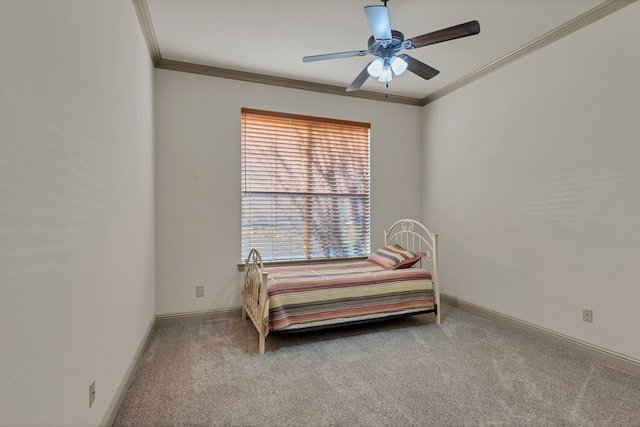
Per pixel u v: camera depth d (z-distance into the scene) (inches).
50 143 41.0
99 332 58.6
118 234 71.8
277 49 117.3
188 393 78.2
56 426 41.9
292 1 90.0
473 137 141.2
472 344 107.8
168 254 126.8
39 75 38.4
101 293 59.9
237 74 135.5
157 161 125.6
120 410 71.1
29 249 36.1
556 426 66.3
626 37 89.0
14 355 33.0
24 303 35.0
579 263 100.6
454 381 84.0
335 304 110.0
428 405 73.5
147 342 106.3
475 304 139.9
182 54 120.8
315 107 150.3
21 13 34.5
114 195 68.8
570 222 103.0
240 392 78.8
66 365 45.0
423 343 108.7
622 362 89.6
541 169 112.3
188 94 129.9
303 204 149.3
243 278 137.3
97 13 58.6
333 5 91.9
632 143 87.8
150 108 114.3
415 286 123.0
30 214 36.3
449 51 119.2
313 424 67.1
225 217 134.7
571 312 102.7
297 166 148.2
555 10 94.4
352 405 73.6
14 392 32.9
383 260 136.0
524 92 118.4
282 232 145.8
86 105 53.1
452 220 153.2
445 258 157.2
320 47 115.9
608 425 66.5
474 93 140.5
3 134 31.4
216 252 133.3
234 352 101.6
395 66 90.2
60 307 43.3
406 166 169.6
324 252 153.3
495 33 106.9
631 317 88.1
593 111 97.0
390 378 85.5
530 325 115.4
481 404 73.9
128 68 81.6
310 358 97.5
